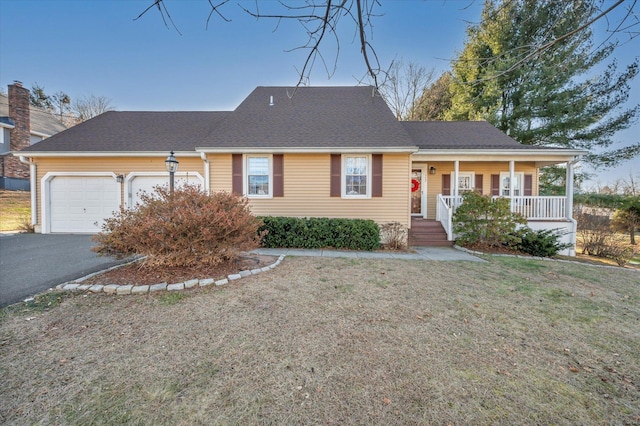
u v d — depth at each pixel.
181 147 10.27
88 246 7.82
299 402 2.10
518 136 14.51
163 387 2.24
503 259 7.32
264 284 4.74
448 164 11.81
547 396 2.21
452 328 3.33
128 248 4.88
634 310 4.03
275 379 2.35
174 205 5.07
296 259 6.65
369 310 3.79
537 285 5.09
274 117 10.39
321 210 9.44
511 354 2.80
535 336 3.19
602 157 14.67
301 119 10.27
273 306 3.85
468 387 2.29
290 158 9.43
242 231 5.42
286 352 2.76
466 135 11.83
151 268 5.12
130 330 3.15
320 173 9.41
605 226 12.27
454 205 9.98
